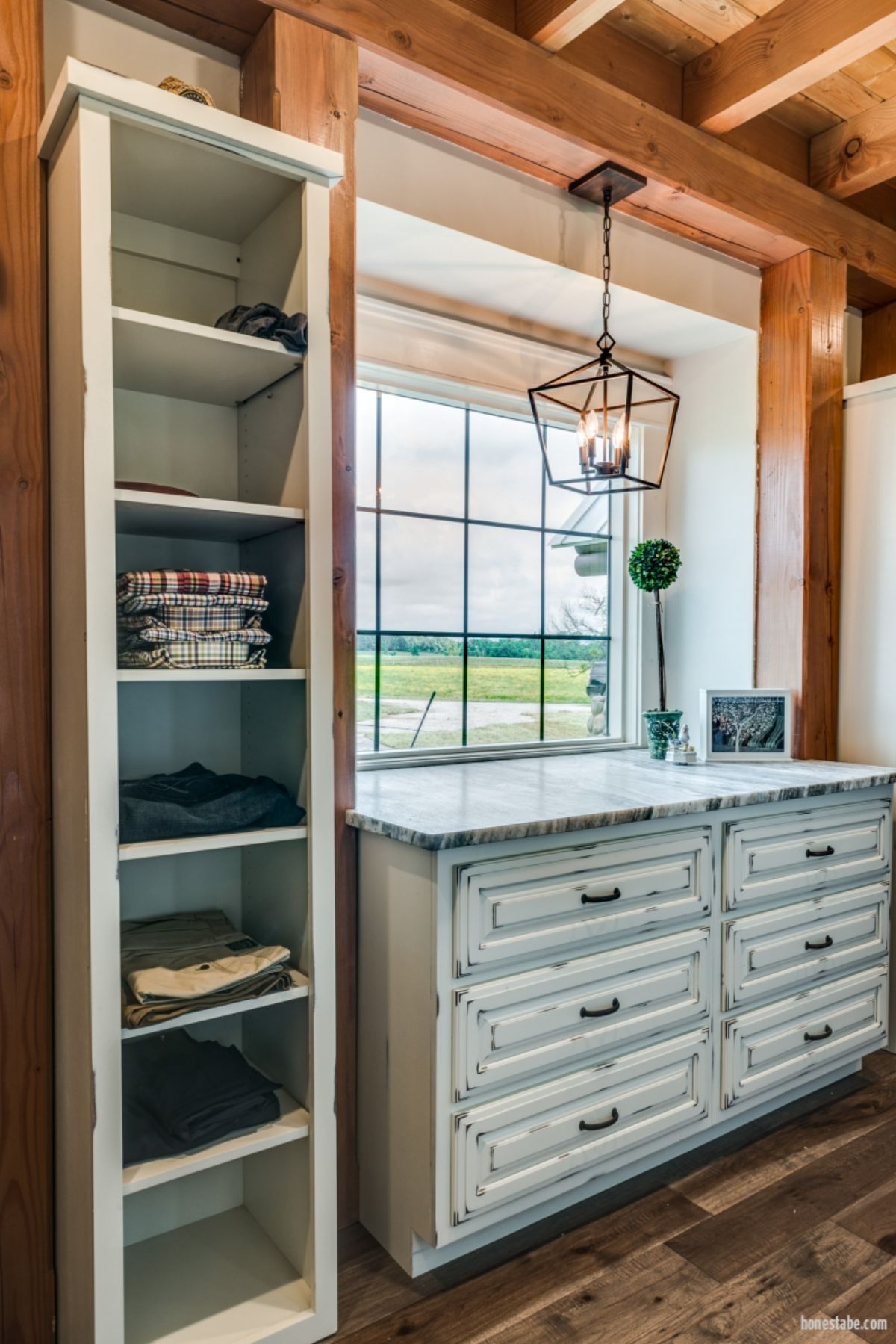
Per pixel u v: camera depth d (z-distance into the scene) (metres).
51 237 1.37
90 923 1.23
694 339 2.76
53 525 1.38
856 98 2.42
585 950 1.69
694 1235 1.69
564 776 2.21
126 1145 1.31
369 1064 1.69
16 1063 1.38
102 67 1.57
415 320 2.33
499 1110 1.57
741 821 1.96
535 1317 1.48
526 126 1.96
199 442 1.68
